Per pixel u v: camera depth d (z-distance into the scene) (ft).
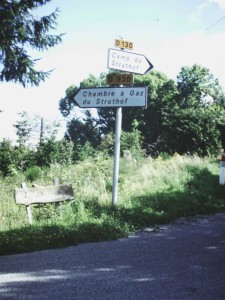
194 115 73.72
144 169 37.52
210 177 36.94
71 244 17.07
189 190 30.42
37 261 14.48
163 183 32.91
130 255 15.02
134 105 24.18
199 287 11.35
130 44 24.59
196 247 16.08
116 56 24.17
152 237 18.22
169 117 83.25
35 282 12.07
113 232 18.66
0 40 33.32
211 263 13.75
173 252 15.34
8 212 24.94
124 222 20.74
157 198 26.94
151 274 12.62
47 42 36.04
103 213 22.33
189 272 12.76
